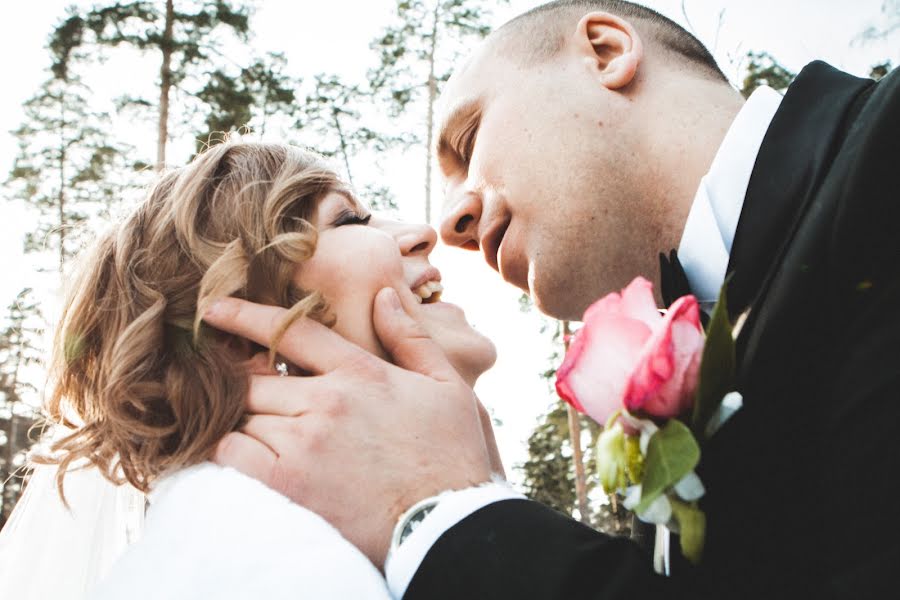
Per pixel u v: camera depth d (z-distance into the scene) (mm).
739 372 437
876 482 375
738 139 513
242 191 586
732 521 427
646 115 593
